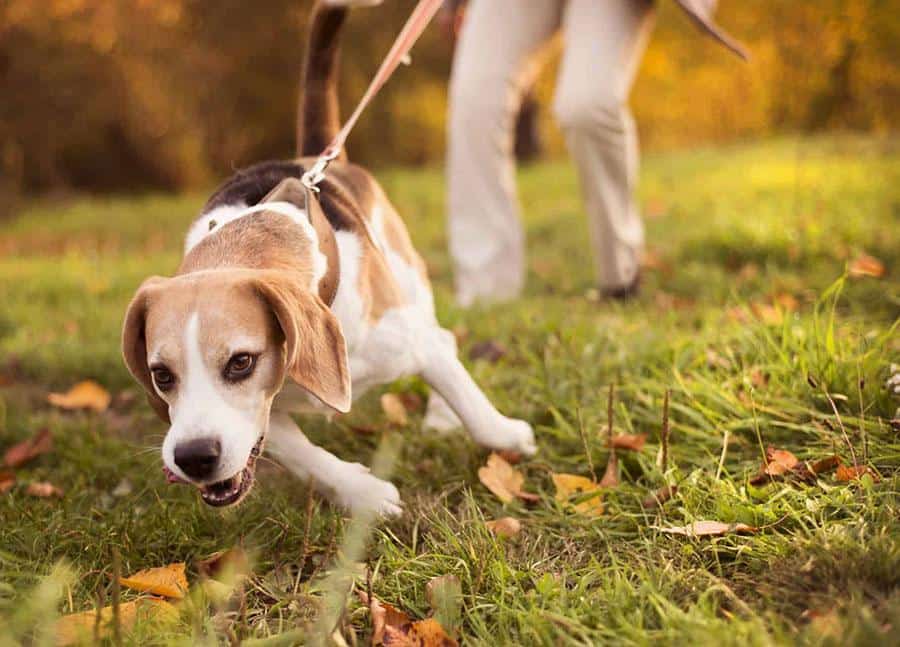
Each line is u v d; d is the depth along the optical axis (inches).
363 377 49.0
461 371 53.1
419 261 56.0
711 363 60.1
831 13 246.4
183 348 40.9
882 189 118.4
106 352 76.0
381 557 45.4
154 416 65.7
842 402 53.1
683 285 87.9
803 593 39.6
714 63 295.3
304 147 58.3
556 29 85.7
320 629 39.6
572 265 104.0
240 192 49.9
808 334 58.6
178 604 42.8
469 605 42.2
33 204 227.3
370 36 268.1
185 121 273.6
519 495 50.8
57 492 54.5
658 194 155.5
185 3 257.0
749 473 49.6
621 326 68.9
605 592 41.3
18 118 239.1
